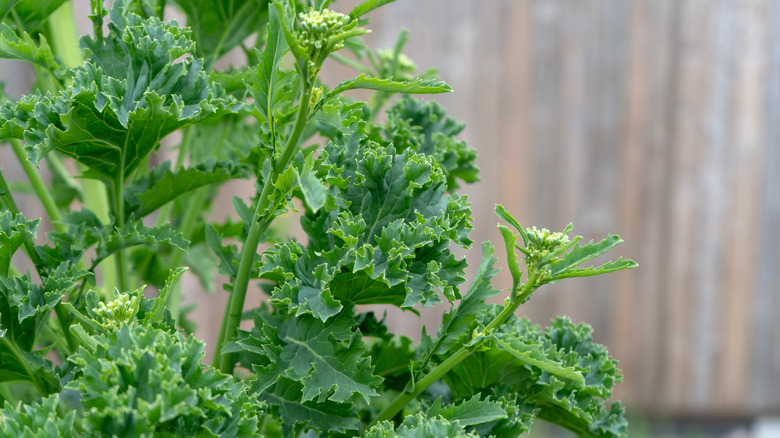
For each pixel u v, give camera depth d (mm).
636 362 4273
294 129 1329
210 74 1479
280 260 1378
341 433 1418
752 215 4164
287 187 1337
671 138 4051
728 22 3967
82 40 1412
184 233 1639
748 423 4480
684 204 4125
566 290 4172
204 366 1311
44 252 1449
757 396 4359
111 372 1272
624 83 3980
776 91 4043
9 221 1394
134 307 1348
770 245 4203
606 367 1493
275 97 1351
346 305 1399
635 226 4121
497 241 3990
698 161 4086
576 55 3930
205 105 1398
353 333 1389
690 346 4281
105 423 1258
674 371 4297
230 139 1734
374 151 1410
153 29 1410
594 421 1495
